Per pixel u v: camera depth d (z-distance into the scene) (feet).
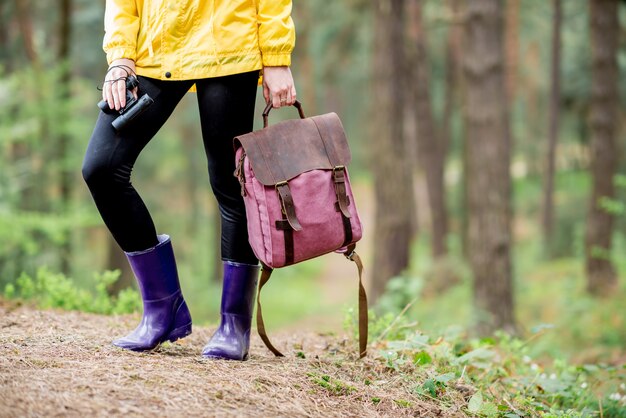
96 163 9.71
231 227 10.67
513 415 10.59
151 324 10.68
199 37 9.66
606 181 41.70
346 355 12.28
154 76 9.75
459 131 99.40
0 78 45.47
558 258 69.05
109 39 9.78
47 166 44.47
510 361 14.75
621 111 57.88
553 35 67.97
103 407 7.85
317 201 10.00
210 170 10.53
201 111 10.15
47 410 7.59
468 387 11.29
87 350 10.23
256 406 8.70
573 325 32.60
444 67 71.67
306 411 8.91
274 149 9.96
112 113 9.77
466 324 29.86
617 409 13.00
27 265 39.75
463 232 67.67
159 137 78.43
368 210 126.93
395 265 35.60
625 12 53.98
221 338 10.78
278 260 9.88
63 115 43.83
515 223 90.94
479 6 30.53
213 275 70.54
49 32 63.67
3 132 41.52
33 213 39.81
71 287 16.70
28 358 9.37
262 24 9.82
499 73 30.68
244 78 10.05
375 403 9.88
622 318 32.37
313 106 74.08
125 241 10.35
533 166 114.21
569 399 13.24
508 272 30.48
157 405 8.17
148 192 86.48
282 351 12.42
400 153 35.73
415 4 58.03
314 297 70.54
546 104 103.65
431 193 66.90
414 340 12.61
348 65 72.38
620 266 41.42
